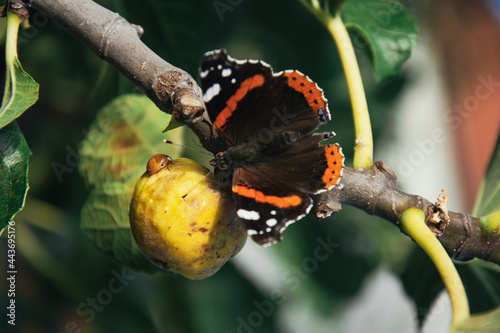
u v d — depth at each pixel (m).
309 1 0.48
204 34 0.53
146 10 0.53
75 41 0.55
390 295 0.66
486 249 0.45
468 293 0.50
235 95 0.48
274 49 0.59
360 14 0.53
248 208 0.45
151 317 0.58
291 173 0.47
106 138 0.52
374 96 0.61
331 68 0.60
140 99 0.52
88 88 0.56
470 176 0.72
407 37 0.52
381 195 0.45
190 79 0.45
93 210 0.51
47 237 0.57
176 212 0.45
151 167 0.46
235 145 0.47
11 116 0.45
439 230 0.45
